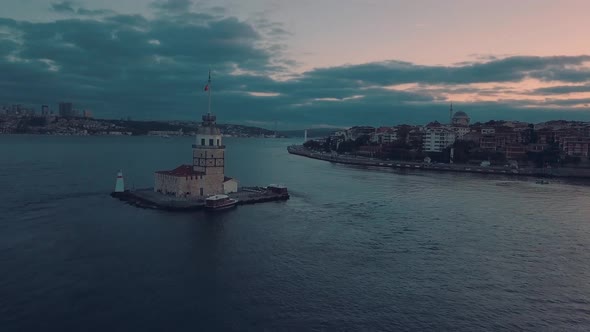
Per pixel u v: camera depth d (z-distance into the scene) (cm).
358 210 11569
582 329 5203
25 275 6306
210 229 9069
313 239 8562
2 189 13300
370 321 5297
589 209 12075
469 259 7550
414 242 8506
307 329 5075
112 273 6469
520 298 6009
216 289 6041
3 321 5016
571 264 7369
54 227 8869
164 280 6272
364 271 6881
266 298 5822
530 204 12825
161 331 4928
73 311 5297
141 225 9231
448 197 14012
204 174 12412
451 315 5494
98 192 13262
